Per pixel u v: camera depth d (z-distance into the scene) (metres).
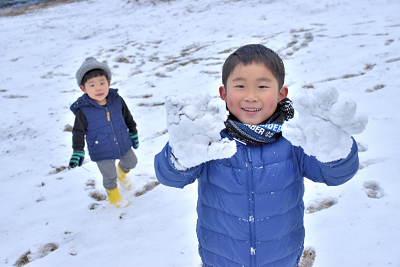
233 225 1.51
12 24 16.39
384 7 10.06
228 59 1.41
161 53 9.51
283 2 13.26
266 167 1.46
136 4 18.25
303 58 7.19
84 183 3.83
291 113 1.50
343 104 1.00
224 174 1.48
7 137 5.22
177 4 16.67
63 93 7.19
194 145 1.08
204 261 1.68
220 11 13.70
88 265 2.62
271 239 1.52
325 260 2.42
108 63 9.11
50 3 22.33
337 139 1.05
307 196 3.10
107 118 3.02
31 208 3.43
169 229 2.93
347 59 6.69
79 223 3.12
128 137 3.21
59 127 5.47
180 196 3.39
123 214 3.20
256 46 1.39
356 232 2.62
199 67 7.76
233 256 1.55
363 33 8.09
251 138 1.42
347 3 11.41
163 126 5.11
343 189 3.12
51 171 4.17
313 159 1.43
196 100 1.08
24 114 6.07
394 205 2.82
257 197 1.47
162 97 6.25
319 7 11.62
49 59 10.25
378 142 3.82
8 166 4.37
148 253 2.68
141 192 3.54
